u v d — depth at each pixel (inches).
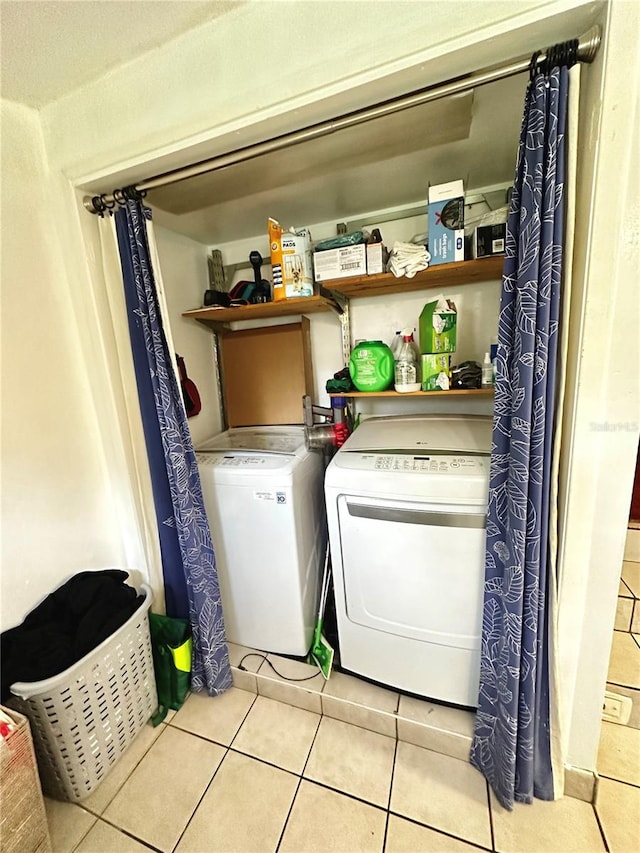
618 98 29.0
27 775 39.1
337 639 64.9
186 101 40.2
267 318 80.4
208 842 42.3
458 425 61.6
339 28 33.6
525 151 33.1
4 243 45.3
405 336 64.3
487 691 45.3
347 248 55.7
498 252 48.0
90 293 51.4
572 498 36.9
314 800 45.6
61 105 45.8
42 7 33.4
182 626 57.6
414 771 48.2
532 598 37.9
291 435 77.4
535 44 31.2
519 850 40.0
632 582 80.4
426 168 55.1
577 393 34.8
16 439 47.0
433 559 48.0
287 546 57.9
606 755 48.2
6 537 46.2
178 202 59.7
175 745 52.8
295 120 38.0
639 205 30.5
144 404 53.8
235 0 35.1
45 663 42.0
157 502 56.5
